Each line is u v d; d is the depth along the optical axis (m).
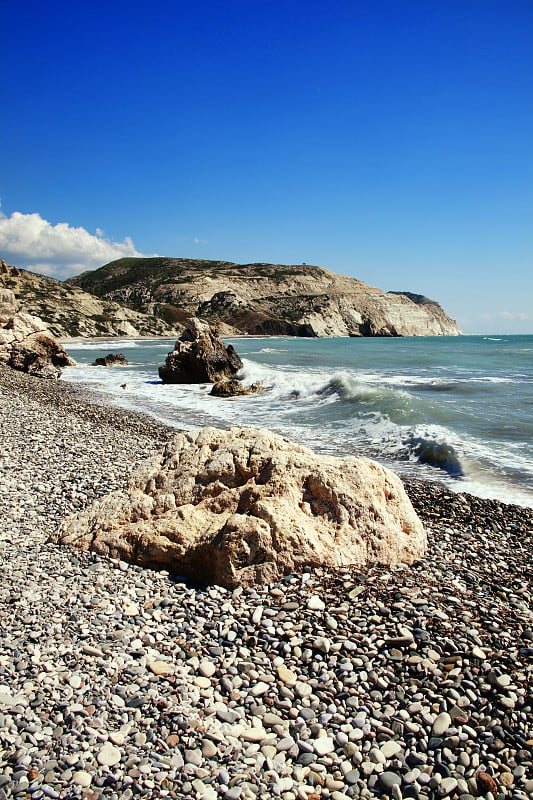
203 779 3.54
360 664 4.76
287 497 6.72
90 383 30.98
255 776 3.61
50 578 6.14
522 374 32.97
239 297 153.75
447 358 47.25
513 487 10.90
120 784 3.46
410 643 4.99
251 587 6.02
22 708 4.01
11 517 8.05
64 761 3.60
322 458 7.31
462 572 6.61
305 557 6.21
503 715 4.19
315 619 5.39
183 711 4.15
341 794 3.50
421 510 9.42
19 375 29.47
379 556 6.56
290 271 192.00
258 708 4.25
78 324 95.06
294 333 135.00
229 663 4.78
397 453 14.02
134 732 3.91
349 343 89.19
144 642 5.02
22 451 12.10
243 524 6.34
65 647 4.81
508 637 5.16
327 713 4.22
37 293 101.12
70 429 15.54
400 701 4.36
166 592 6.06
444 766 3.74
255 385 26.94
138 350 66.69
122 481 10.19
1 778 3.42
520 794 3.52
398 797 3.49
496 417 17.56
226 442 7.81
